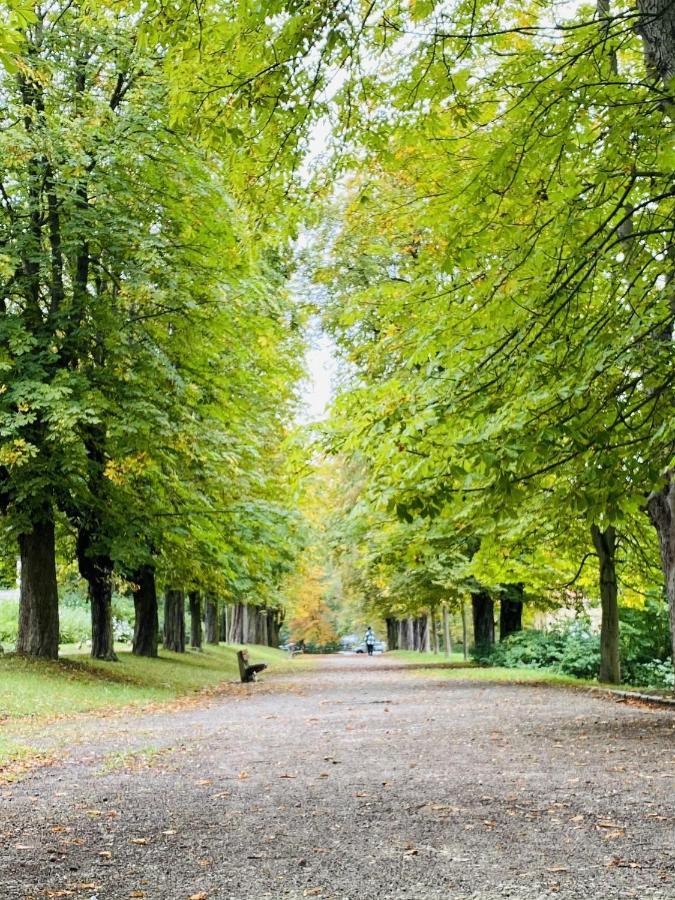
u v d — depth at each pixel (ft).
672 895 13.96
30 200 60.95
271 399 84.84
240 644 186.70
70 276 68.23
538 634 95.61
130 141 59.41
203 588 92.58
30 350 59.26
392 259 63.10
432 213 26.94
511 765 27.22
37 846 18.13
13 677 56.49
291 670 118.52
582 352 24.08
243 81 21.75
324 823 19.66
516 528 48.55
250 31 21.04
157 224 65.92
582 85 21.50
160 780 26.16
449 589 95.50
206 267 64.80
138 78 60.49
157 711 51.47
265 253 68.49
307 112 22.53
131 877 15.75
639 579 78.59
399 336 32.50
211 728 41.14
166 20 21.34
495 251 26.91
